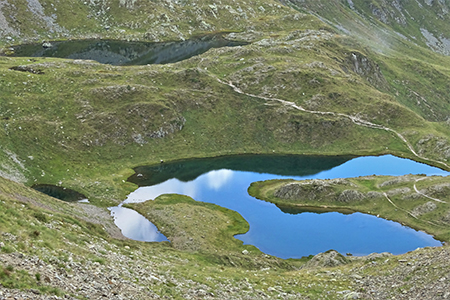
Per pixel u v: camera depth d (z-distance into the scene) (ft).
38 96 460.96
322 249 296.10
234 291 141.08
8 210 140.46
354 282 157.17
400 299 124.47
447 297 109.40
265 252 288.30
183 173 425.28
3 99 437.99
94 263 121.80
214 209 347.77
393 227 328.70
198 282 142.51
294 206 365.61
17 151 378.53
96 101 477.77
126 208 332.80
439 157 482.28
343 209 358.84
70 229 168.86
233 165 458.50
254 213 349.41
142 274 132.16
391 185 380.78
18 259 97.55
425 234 317.01
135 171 420.36
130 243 207.31
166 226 300.61
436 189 355.77
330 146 513.04
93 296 94.43
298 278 172.14
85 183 366.43
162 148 467.11
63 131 428.15
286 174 439.63
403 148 508.12
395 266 159.43
